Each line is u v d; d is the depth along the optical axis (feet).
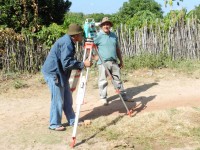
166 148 14.88
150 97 22.26
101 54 20.12
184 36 31.37
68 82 17.43
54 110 17.03
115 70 20.47
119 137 16.02
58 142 15.90
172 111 18.63
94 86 25.52
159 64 29.71
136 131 16.55
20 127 17.94
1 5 33.91
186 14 33.22
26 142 16.06
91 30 16.70
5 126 18.22
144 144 15.29
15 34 29.25
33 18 34.58
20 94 24.30
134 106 20.43
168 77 27.25
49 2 36.47
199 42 31.45
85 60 16.53
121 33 31.45
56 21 38.37
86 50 16.70
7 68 28.84
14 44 28.96
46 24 36.99
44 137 16.49
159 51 31.42
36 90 25.17
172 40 31.32
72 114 17.72
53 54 16.47
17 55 29.14
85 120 18.01
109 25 20.08
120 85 20.81
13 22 34.17
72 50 16.21
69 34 16.16
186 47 31.53
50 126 17.30
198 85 24.89
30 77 28.25
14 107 21.59
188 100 21.27
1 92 24.71
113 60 20.34
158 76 27.55
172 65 29.60
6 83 26.48
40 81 26.86
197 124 17.04
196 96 22.11
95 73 28.14
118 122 17.72
